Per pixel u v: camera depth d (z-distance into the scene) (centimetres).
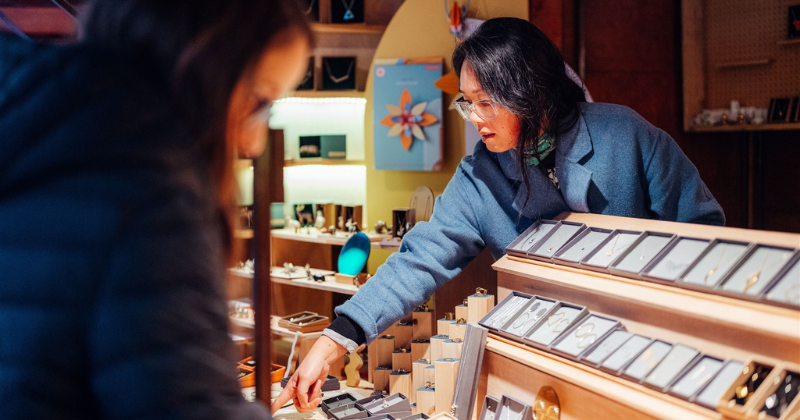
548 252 151
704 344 111
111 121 66
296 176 464
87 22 75
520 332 142
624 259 133
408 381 230
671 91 425
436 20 369
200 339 66
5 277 64
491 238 191
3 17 234
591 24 375
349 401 200
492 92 161
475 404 156
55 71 68
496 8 340
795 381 94
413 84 375
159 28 71
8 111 66
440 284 190
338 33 452
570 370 125
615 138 173
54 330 63
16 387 63
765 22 421
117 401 63
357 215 407
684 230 130
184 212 67
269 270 124
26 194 65
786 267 105
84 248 63
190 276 66
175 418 63
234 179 82
